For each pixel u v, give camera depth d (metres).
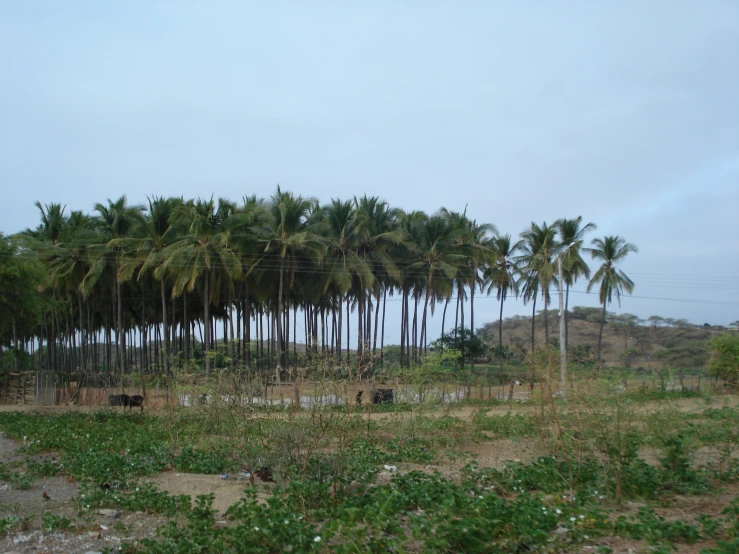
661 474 10.67
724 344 28.86
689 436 11.78
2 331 24.94
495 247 45.59
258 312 44.56
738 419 12.74
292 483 8.94
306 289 38.91
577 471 10.32
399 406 17.27
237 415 13.15
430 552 6.04
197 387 16.41
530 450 13.73
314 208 38.91
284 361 36.22
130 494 10.16
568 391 10.38
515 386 34.38
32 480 12.02
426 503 8.70
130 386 30.72
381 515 6.97
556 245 41.97
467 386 30.97
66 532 8.58
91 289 37.19
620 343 56.44
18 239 23.23
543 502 8.23
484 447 15.67
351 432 15.32
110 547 7.86
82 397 32.16
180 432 16.59
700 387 31.70
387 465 12.98
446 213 40.72
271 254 36.31
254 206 36.34
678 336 57.88
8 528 8.61
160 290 43.22
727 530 7.43
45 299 26.56
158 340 47.22
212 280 36.53
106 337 48.94
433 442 15.92
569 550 6.88
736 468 11.55
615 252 43.56
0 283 22.22
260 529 7.10
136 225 35.69
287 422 11.21
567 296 42.28
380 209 40.12
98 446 15.13
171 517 9.09
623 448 10.09
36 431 18.36
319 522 8.34
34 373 35.91
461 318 42.31
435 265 39.12
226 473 12.56
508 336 63.56
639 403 11.36
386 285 44.78
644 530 7.07
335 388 10.89
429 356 19.38
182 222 35.47
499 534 7.05
